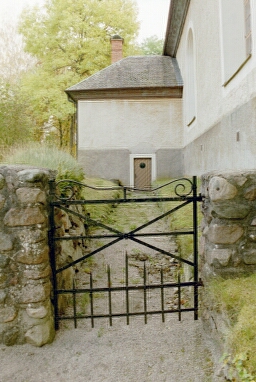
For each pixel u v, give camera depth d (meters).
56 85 17.69
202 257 3.03
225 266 2.67
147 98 14.96
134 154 14.97
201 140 9.71
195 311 3.08
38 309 2.68
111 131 14.99
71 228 4.45
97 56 18.92
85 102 14.99
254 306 2.18
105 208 7.76
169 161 14.95
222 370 2.08
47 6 18.81
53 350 2.67
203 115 9.30
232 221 2.67
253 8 5.12
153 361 2.50
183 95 14.27
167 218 6.59
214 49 7.67
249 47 6.70
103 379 2.33
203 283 2.98
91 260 4.89
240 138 5.97
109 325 3.06
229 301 2.33
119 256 5.08
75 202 2.95
